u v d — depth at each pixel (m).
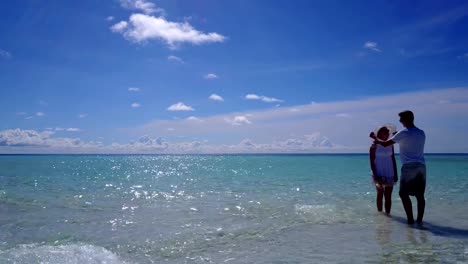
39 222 9.12
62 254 5.97
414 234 7.59
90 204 12.26
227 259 5.96
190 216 9.97
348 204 12.01
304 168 43.16
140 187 18.98
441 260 5.60
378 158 10.08
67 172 34.72
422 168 8.54
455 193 15.30
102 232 8.00
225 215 10.12
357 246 6.63
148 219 9.55
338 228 8.33
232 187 18.77
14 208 11.36
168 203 12.48
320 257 5.93
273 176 27.81
